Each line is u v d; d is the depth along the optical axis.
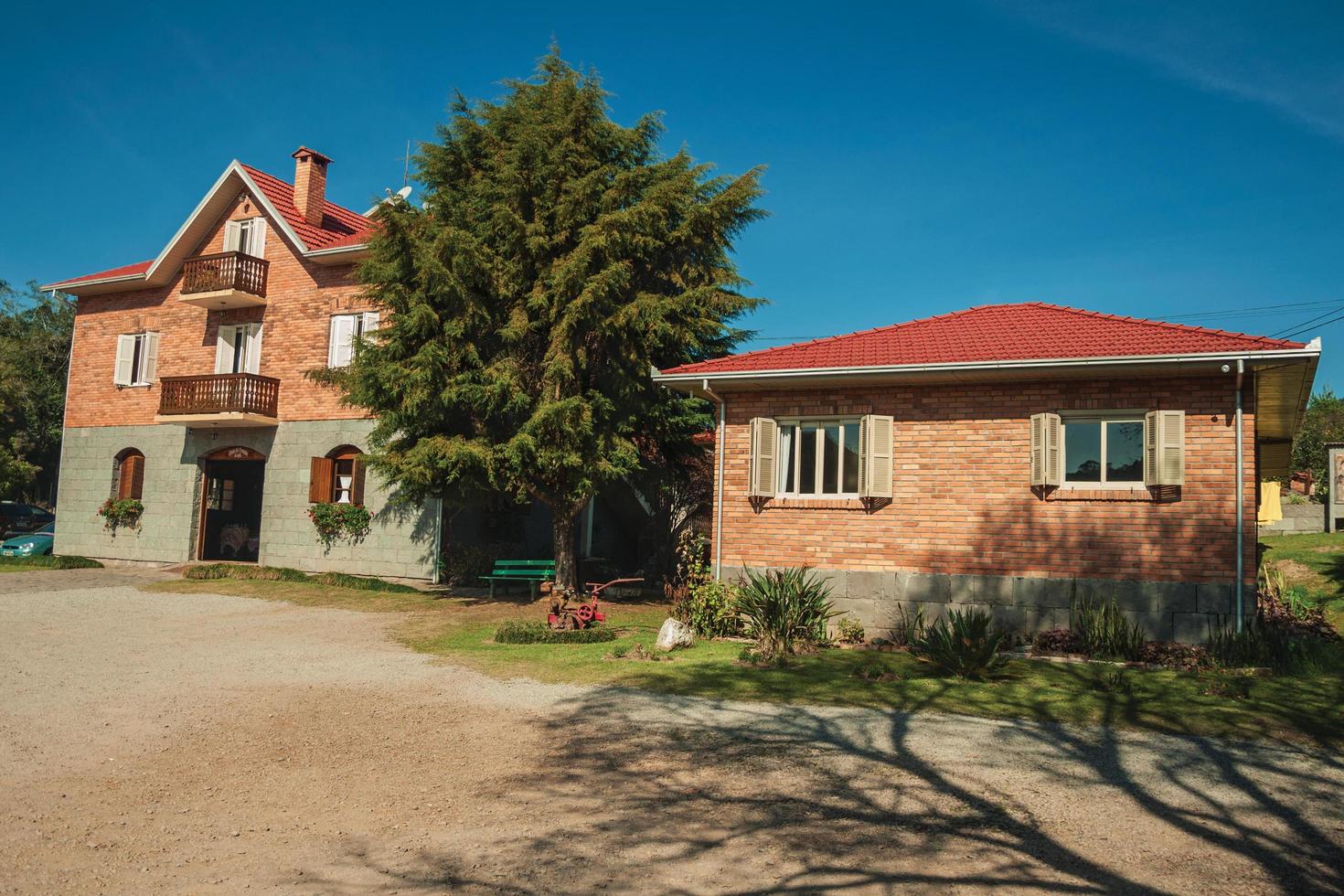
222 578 21.47
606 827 5.93
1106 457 13.22
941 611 13.68
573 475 16.97
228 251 23.73
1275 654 11.63
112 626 14.74
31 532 31.50
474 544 22.98
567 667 11.44
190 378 23.58
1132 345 12.82
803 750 7.72
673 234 17.55
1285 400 14.87
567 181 17.00
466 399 16.47
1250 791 6.65
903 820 6.04
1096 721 8.73
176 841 5.65
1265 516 26.95
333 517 22.48
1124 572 12.81
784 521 14.70
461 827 5.93
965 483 13.76
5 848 5.44
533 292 16.95
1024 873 5.17
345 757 7.50
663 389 18.06
